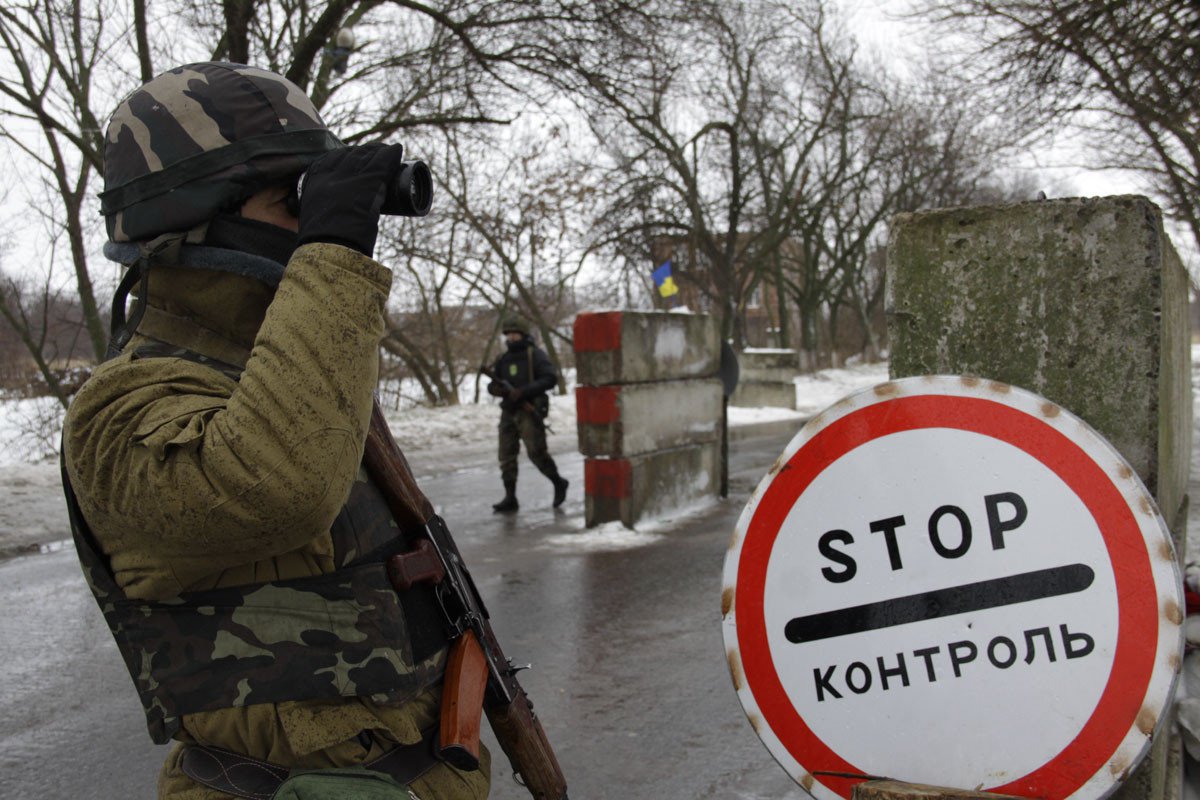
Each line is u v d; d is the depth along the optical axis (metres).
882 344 55.44
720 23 14.03
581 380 8.41
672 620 5.67
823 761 1.77
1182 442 3.70
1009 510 1.70
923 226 2.37
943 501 1.74
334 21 12.09
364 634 1.34
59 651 5.36
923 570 1.75
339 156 1.30
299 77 12.43
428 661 1.44
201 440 1.18
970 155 24.34
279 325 1.21
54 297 18.34
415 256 23.00
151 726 1.33
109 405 1.24
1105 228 2.20
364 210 1.28
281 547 1.23
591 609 5.98
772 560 1.82
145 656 1.33
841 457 1.80
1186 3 9.93
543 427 9.62
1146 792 2.14
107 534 1.29
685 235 29.34
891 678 1.75
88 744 4.07
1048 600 1.67
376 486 1.43
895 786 1.69
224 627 1.30
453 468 13.19
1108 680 1.62
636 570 6.93
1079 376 2.24
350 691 1.32
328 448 1.19
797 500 1.81
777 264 40.47
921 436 1.76
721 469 10.04
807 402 26.12
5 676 4.96
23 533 8.65
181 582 1.28
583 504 9.96
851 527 1.78
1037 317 2.27
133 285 1.45
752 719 1.81
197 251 1.33
